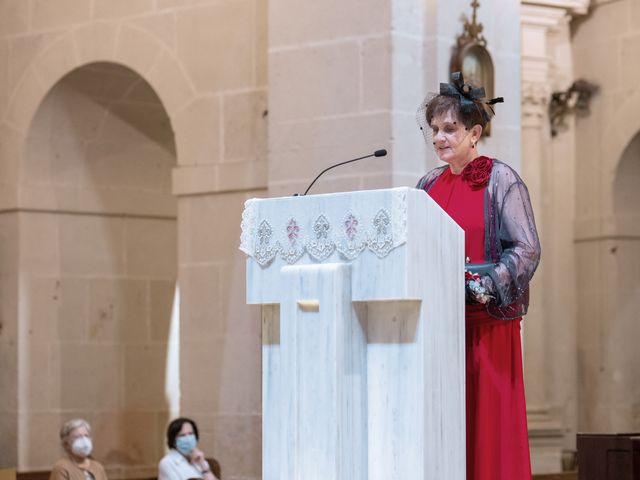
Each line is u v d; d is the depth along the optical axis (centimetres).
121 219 1364
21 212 1308
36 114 1300
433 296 468
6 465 1299
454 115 528
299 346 470
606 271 1617
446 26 1033
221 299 1160
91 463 1101
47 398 1309
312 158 1059
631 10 1587
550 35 1639
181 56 1204
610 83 1609
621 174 1612
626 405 1614
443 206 534
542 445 1541
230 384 1145
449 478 471
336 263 468
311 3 1064
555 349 1631
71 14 1279
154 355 1381
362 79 1028
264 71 1148
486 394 507
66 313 1326
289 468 471
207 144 1182
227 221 1164
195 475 1059
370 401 472
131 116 1342
